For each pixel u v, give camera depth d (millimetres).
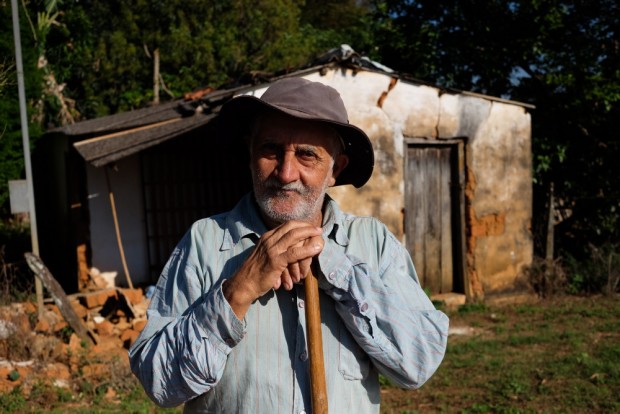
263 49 22125
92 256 8477
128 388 5598
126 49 19312
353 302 1755
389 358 1772
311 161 1854
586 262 9922
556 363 6211
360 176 2176
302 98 1828
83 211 8547
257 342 1769
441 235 9031
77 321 6586
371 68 8328
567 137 10352
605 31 9977
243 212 1940
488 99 9062
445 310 8602
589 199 10539
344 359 1799
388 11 11602
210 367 1661
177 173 8797
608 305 8750
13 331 5996
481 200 9055
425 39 10875
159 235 8758
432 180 8930
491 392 5547
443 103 8719
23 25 11391
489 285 9117
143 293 8312
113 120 9594
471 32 10500
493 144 9141
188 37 20594
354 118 8094
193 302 1816
